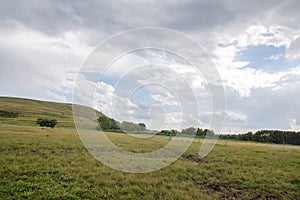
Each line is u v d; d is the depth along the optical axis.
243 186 10.86
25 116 83.50
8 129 32.78
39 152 14.95
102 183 9.45
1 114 80.94
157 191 9.01
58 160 12.63
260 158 18.45
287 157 19.89
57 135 26.53
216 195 9.41
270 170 14.06
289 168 14.99
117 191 8.67
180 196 8.62
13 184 8.45
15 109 100.62
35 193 7.83
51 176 9.86
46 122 47.44
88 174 10.36
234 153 20.61
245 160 17.16
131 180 10.05
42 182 8.96
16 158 12.29
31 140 19.75
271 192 10.27
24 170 10.23
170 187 9.92
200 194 9.20
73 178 9.77
